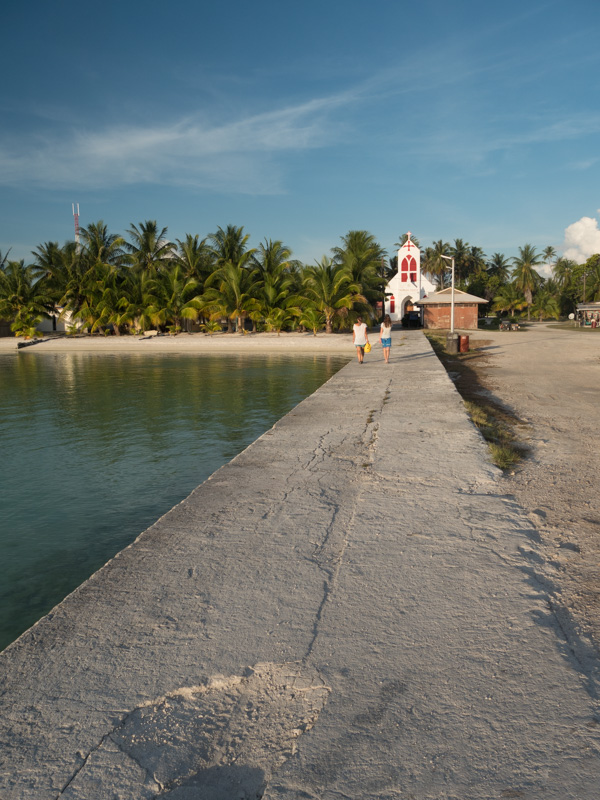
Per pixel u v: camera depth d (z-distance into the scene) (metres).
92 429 11.70
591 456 6.48
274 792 1.79
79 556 5.59
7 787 1.82
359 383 13.02
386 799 1.75
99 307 49.09
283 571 3.35
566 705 2.15
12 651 2.54
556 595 3.04
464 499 4.70
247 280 46.66
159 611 2.88
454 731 2.03
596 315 59.31
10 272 54.06
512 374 16.78
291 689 2.27
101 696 2.25
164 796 1.78
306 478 5.37
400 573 3.30
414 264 66.50
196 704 2.20
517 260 96.31
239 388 17.95
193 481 8.00
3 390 18.34
